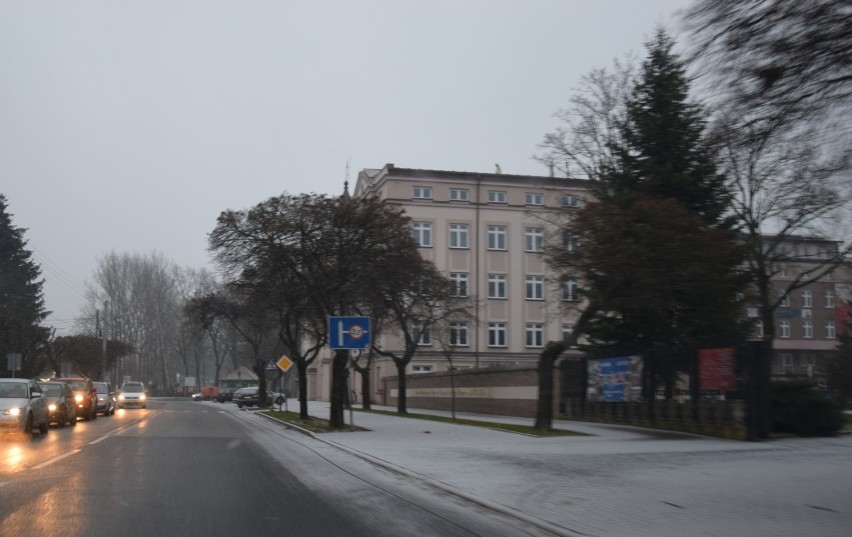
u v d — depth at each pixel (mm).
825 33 8664
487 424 29109
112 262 93938
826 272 28500
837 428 23312
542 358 26188
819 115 9344
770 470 15344
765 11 8836
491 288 56781
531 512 10930
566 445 21094
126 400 52344
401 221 29281
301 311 30453
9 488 12430
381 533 9500
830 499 11852
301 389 33750
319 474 15367
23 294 64812
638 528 9766
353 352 57969
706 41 9422
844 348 42250
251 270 30172
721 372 23531
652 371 27219
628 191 27953
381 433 25781
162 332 98062
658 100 29719
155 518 10023
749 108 9516
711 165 13938
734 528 9711
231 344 96125
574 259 23766
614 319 30250
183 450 19609
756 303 29469
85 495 11766
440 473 15219
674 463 16609
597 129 31969
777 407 23250
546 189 38062
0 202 66125
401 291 33438
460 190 57094
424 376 49312
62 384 29141
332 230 28031
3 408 22094
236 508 10961
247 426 31734
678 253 23234
